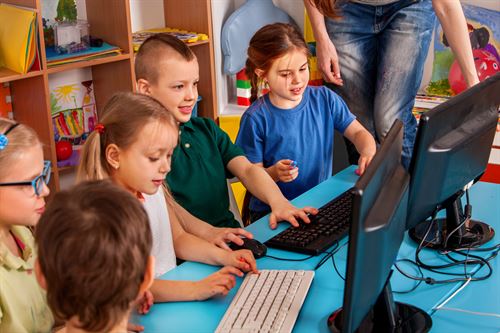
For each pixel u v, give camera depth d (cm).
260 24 373
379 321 138
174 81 204
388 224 119
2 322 148
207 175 217
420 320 139
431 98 346
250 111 246
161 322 142
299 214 189
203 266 168
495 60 336
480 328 137
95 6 311
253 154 244
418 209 156
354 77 303
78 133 329
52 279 99
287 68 232
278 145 244
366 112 310
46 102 282
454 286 155
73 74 322
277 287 153
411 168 151
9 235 156
